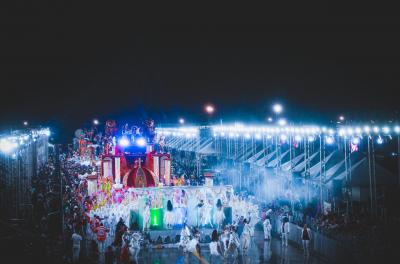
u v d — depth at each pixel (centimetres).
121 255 2636
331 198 3650
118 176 4547
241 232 3103
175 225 3412
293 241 3231
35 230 2969
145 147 4716
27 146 5112
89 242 3338
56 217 3812
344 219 2972
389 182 3466
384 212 3144
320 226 3031
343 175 3547
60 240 2920
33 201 4244
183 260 2792
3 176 3697
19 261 2441
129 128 4772
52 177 6112
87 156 7100
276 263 2645
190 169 6475
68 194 4619
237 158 5938
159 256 2919
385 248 2381
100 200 3834
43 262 2541
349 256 2391
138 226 3425
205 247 3198
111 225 3484
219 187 3525
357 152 3784
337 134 4047
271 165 4888
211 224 3475
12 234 2598
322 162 3919
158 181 4300
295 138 4141
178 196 3444
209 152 6575
